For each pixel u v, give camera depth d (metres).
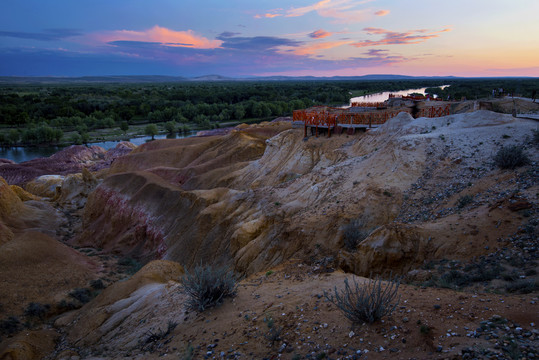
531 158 16.59
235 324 9.55
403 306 8.27
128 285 18.56
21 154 89.44
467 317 7.38
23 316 20.48
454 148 20.62
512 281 9.12
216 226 29.20
